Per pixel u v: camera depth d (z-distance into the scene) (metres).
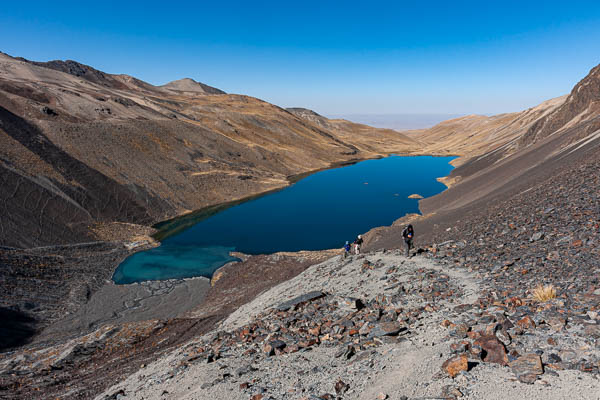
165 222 70.94
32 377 19.20
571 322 7.14
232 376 9.58
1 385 18.02
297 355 9.82
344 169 149.38
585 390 5.02
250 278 40.56
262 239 59.53
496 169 71.06
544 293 8.80
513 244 15.36
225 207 83.81
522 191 33.75
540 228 16.20
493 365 6.27
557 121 87.88
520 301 8.91
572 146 50.19
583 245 12.31
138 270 46.34
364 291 14.62
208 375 10.20
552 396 5.08
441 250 18.30
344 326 10.77
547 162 49.69
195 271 45.91
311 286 19.86
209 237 61.03
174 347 19.47
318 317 12.76
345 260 22.64
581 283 9.08
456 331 7.91
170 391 10.16
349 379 7.44
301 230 64.25
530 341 6.84
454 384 5.95
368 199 89.12
